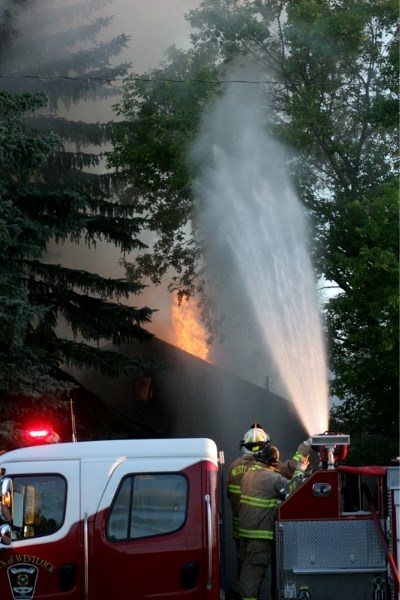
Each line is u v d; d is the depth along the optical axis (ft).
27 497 26.71
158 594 26.04
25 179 70.28
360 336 69.82
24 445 66.33
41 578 26.25
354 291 69.21
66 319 81.46
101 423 82.43
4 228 64.59
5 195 71.15
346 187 81.76
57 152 92.79
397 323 66.95
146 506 26.53
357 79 82.64
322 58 81.41
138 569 26.16
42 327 78.02
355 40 78.84
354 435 74.59
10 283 65.46
